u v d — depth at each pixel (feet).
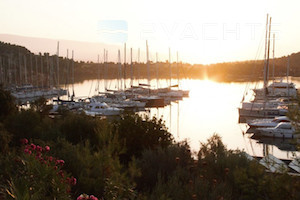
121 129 42.37
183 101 235.20
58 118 74.13
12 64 429.79
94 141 43.19
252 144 97.60
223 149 36.86
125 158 40.88
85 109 144.15
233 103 219.00
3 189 16.66
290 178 18.62
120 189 18.76
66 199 17.35
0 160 23.26
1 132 42.78
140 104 182.39
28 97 241.55
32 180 17.46
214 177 26.76
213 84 450.30
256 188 19.77
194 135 112.16
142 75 587.68
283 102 161.89
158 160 30.32
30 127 57.47
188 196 21.02
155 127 45.03
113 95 206.90
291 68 581.94
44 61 471.62
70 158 26.18
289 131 101.55
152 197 21.11
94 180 22.40
